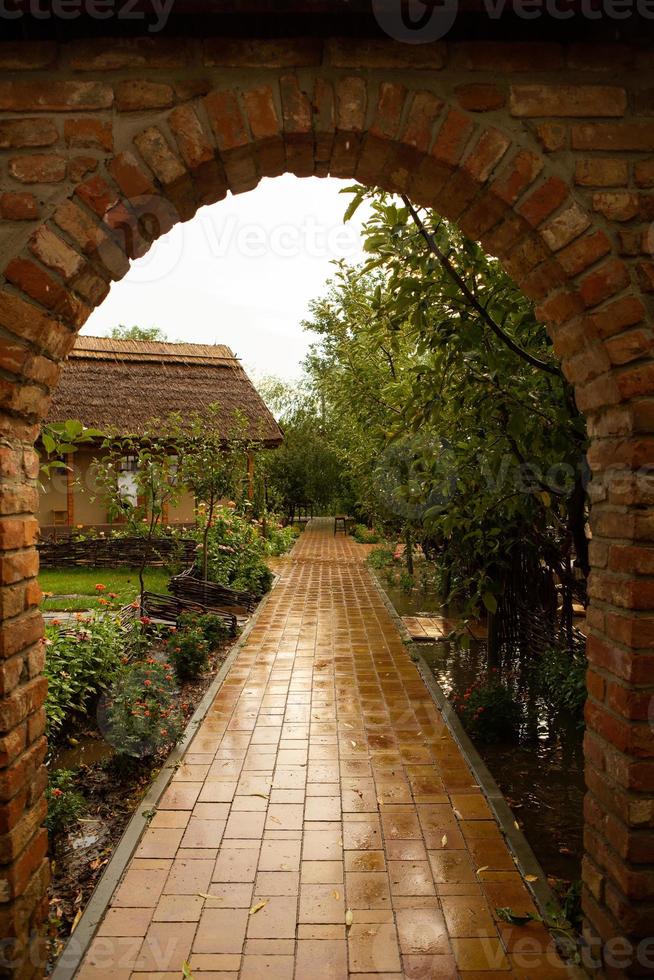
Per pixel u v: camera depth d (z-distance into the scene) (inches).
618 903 80.5
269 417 645.3
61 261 78.3
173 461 319.0
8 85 78.1
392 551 495.8
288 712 192.5
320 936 95.6
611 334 79.7
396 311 135.0
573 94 80.5
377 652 263.6
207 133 79.5
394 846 120.3
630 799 78.5
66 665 189.9
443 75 80.5
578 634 219.3
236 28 78.4
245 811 133.3
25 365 77.4
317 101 79.7
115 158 78.5
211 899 104.3
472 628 301.3
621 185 80.7
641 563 77.5
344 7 73.6
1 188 77.8
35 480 85.2
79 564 494.9
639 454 78.2
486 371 139.7
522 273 89.7
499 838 123.4
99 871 115.3
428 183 87.3
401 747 166.7
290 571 514.0
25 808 80.3
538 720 191.5
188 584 320.8
